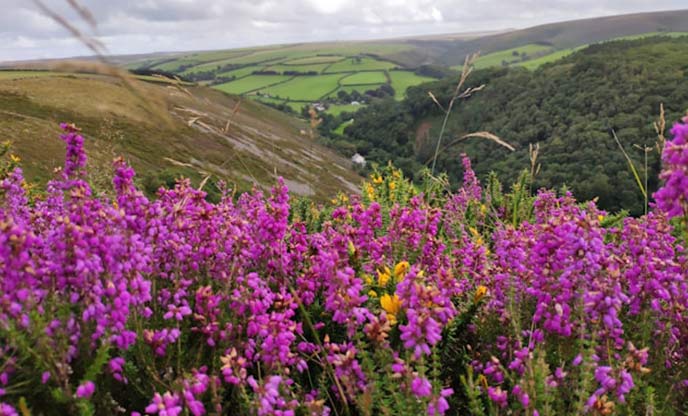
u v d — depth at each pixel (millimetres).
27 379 2697
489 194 8328
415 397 2785
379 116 154125
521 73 137875
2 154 7652
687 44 147625
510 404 3117
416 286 2867
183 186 4184
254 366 3420
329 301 3205
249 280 3369
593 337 2877
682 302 3564
